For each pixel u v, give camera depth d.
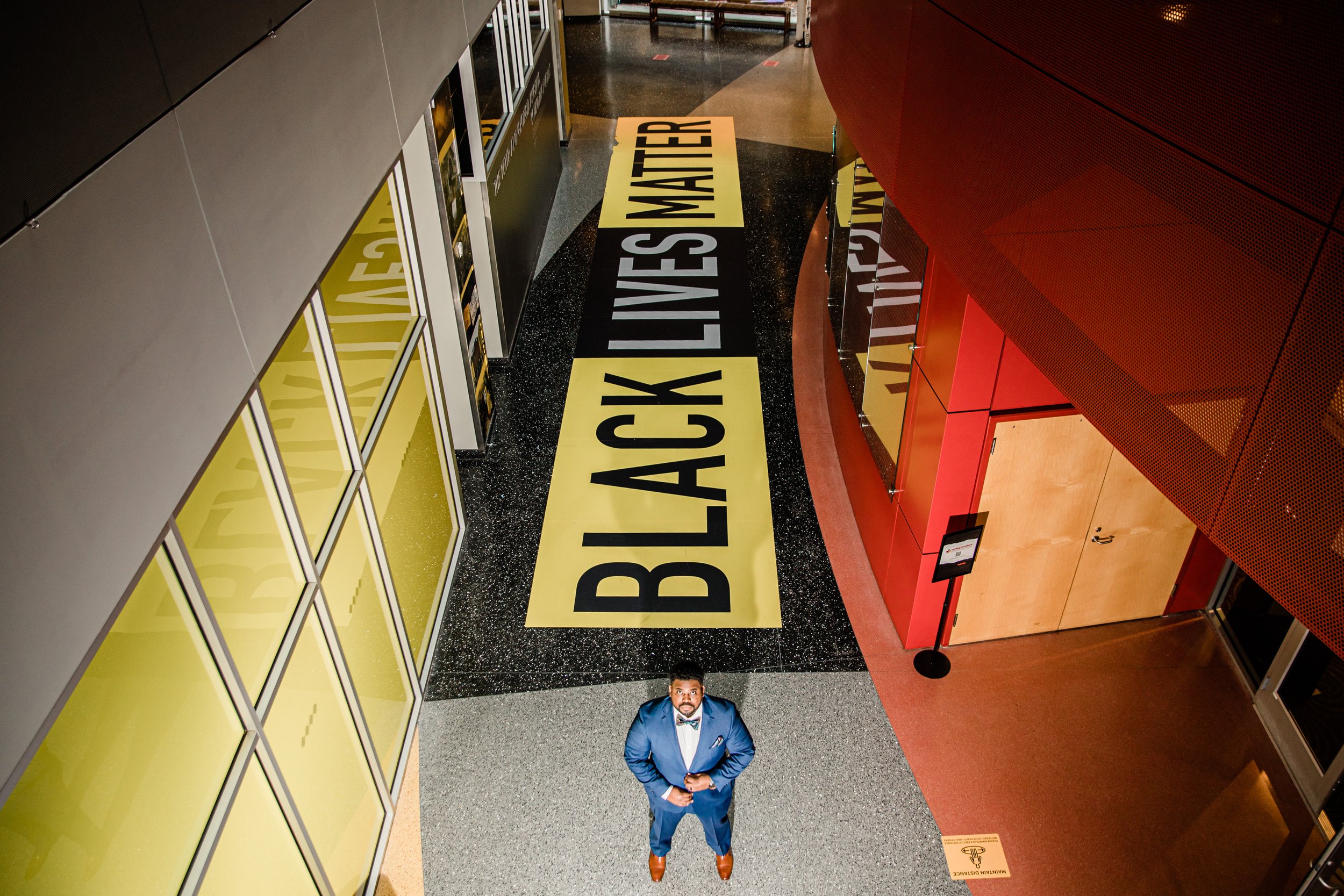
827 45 7.76
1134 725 6.22
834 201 9.89
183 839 3.40
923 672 6.60
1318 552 2.18
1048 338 3.47
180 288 2.96
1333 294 2.02
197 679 3.46
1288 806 5.71
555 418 9.29
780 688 6.51
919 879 5.32
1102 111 2.92
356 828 5.21
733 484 8.46
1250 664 6.54
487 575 7.50
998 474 5.92
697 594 7.30
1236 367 2.41
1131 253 2.84
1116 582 6.72
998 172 3.79
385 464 5.99
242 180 3.41
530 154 11.61
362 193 4.88
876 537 7.31
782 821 5.62
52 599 2.29
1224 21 2.31
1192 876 5.33
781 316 11.02
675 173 14.84
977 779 5.88
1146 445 2.89
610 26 23.02
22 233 2.14
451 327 7.95
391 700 5.95
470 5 7.77
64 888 2.76
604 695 6.47
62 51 2.30
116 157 2.55
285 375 4.34
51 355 2.26
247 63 3.44
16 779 2.20
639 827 5.59
